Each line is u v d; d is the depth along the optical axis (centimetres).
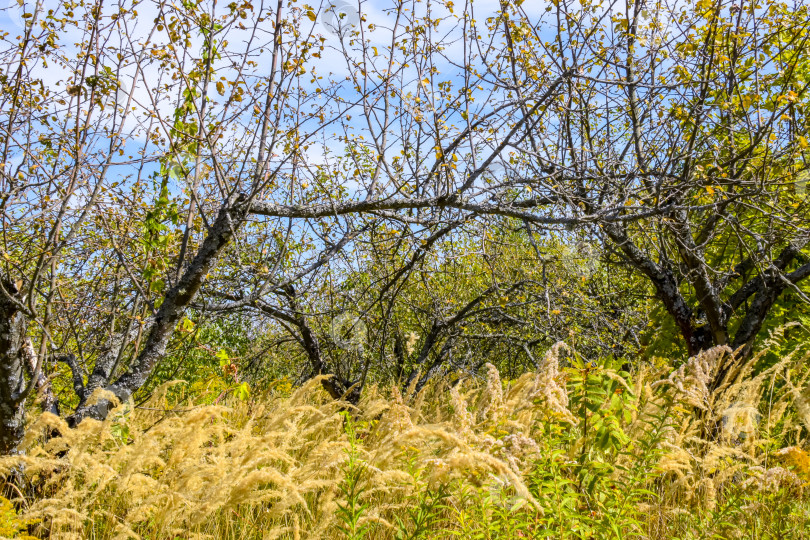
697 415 428
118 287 452
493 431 290
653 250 679
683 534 312
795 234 485
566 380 340
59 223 361
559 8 507
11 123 385
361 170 581
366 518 273
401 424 290
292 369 870
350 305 616
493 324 744
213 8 405
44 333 365
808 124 517
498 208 445
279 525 317
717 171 480
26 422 358
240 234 535
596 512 288
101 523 309
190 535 284
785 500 327
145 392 555
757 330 555
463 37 478
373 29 467
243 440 294
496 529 254
